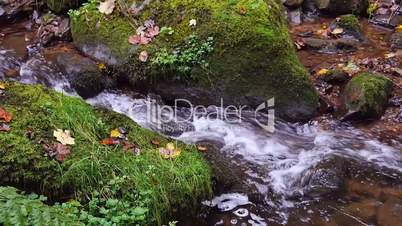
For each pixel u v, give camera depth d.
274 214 1.69
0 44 2.74
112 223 1.48
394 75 2.58
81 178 1.59
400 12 3.30
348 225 1.65
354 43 2.89
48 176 1.56
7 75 2.47
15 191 1.22
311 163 1.93
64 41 2.74
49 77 2.43
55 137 1.68
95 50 2.53
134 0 2.58
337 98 2.38
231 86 2.27
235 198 1.74
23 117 1.71
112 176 1.62
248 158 1.98
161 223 1.58
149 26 2.47
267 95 2.26
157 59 2.30
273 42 2.28
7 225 1.08
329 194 1.78
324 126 2.22
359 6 3.25
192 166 1.72
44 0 3.01
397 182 1.87
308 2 3.33
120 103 2.33
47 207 1.20
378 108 2.24
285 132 2.18
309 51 2.84
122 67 2.40
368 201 1.76
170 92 2.33
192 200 1.65
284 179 1.85
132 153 1.72
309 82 2.28
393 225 1.65
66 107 1.83
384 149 2.06
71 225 1.17
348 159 1.98
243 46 2.28
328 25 3.16
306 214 1.70
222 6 2.41
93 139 1.73
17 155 1.56
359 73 2.52
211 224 1.65
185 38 2.35
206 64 2.28
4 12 2.94
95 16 2.59
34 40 2.78
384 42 2.97
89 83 2.34
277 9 2.53
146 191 1.58
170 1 2.51
